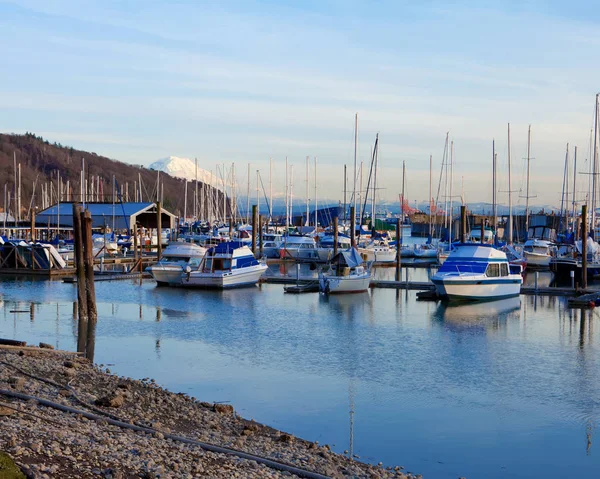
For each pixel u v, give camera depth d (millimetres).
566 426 21688
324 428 21016
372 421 21812
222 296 51062
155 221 108250
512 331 37812
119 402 19469
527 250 83188
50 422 15945
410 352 32094
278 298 50344
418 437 20469
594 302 47000
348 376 27391
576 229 91375
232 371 27797
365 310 45062
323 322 40125
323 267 74812
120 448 14562
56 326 37375
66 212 99938
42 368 23500
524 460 18859
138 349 31672
